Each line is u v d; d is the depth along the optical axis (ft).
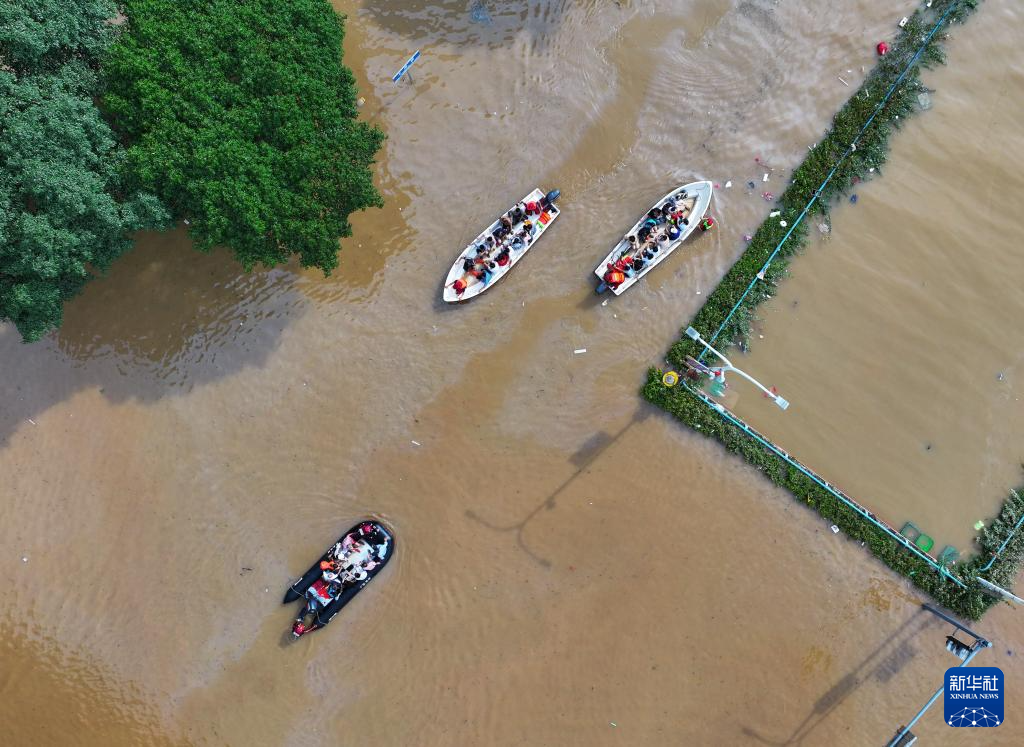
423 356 86.38
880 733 84.58
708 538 85.56
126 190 69.77
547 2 86.94
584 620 85.81
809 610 85.30
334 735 85.30
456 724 85.35
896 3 86.12
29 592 85.40
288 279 86.33
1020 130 86.63
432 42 86.94
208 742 85.35
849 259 86.17
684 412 84.43
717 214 86.17
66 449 85.81
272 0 70.28
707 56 86.33
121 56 65.26
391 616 85.51
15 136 61.05
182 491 85.76
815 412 85.76
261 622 85.40
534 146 86.69
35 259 63.93
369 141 75.05
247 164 67.77
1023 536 84.17
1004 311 86.17
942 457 85.66
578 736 85.30
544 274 86.22
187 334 86.12
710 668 85.40
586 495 86.12
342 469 86.02
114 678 85.40
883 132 85.81
